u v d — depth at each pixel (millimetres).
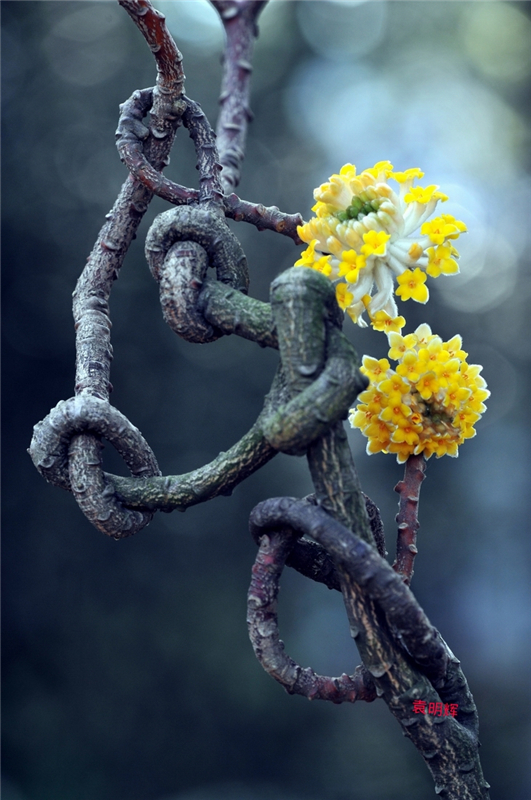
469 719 802
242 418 4508
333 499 775
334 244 803
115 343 4094
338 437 775
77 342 829
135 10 792
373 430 810
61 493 3881
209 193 811
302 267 780
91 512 799
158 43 799
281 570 785
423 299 804
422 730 783
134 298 4125
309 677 785
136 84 4324
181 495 797
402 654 784
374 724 4406
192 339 797
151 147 820
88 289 834
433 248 806
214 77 4961
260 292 4746
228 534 4445
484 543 6781
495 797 3631
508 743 4156
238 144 952
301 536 792
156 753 3865
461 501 6230
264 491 4520
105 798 3625
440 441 811
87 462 801
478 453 7219
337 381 769
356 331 4957
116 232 832
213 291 792
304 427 769
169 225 800
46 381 3926
